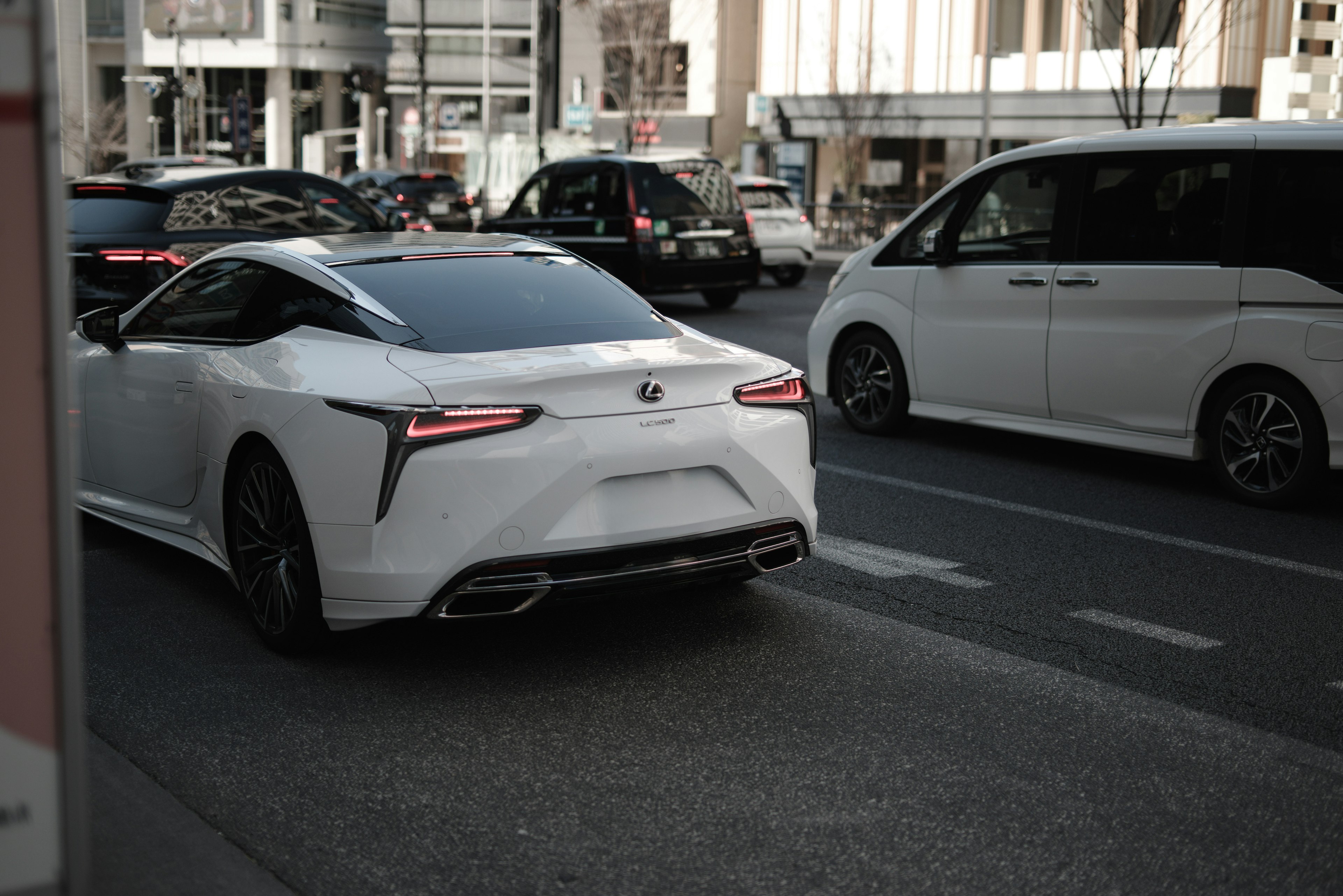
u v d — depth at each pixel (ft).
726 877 10.05
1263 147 21.88
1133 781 11.75
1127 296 23.53
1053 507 22.48
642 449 13.53
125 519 18.19
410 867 10.20
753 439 14.32
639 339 15.16
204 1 261.65
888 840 10.64
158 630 15.83
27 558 6.51
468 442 13.00
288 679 14.20
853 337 29.32
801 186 122.42
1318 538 20.48
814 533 15.19
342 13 271.28
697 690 13.91
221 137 262.26
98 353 18.49
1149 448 23.65
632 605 16.88
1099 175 24.14
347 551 13.43
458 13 211.61
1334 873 10.17
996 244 26.04
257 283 16.49
